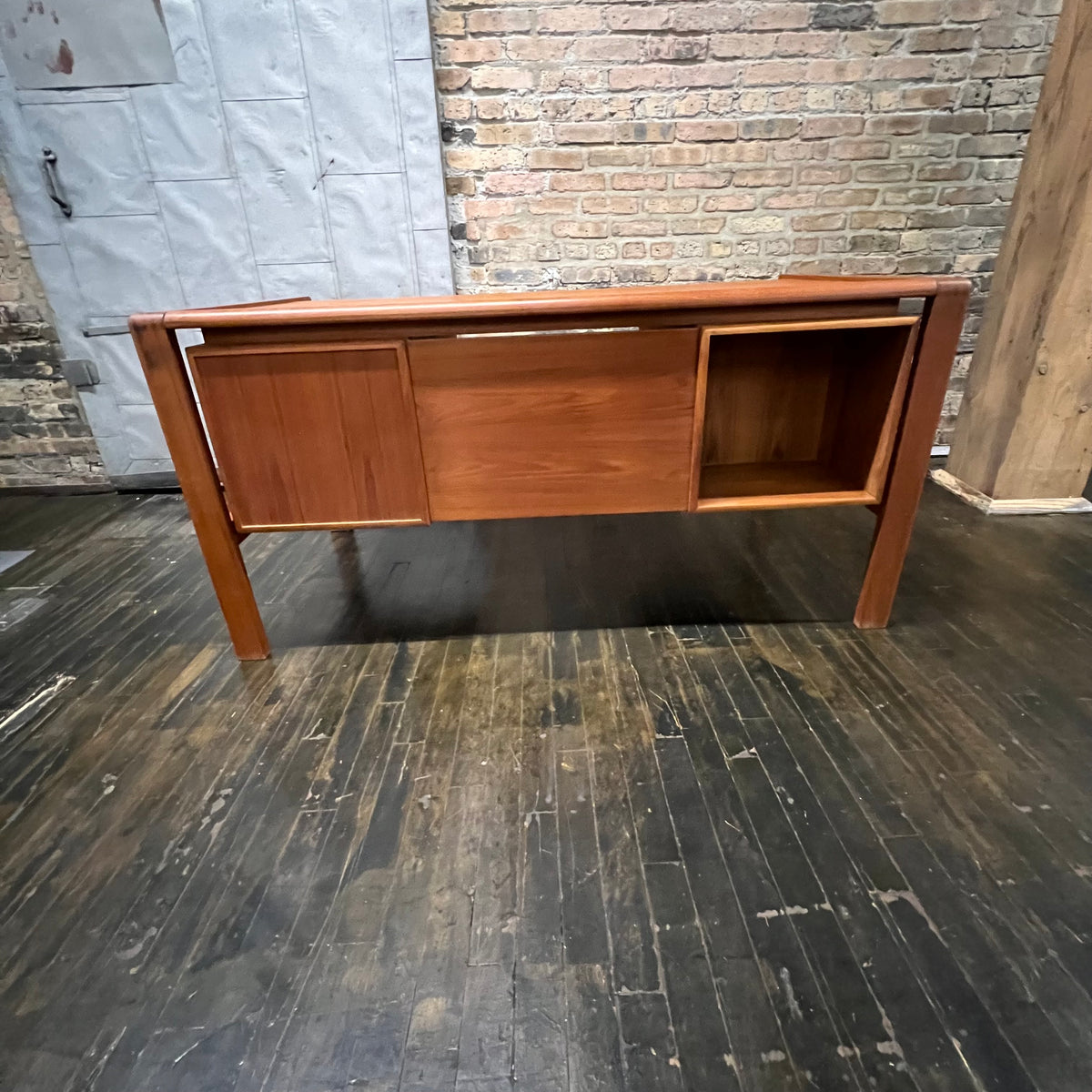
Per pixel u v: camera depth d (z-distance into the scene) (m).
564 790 1.17
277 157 2.26
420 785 1.19
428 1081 0.77
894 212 2.42
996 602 1.70
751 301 1.24
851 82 2.23
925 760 1.21
